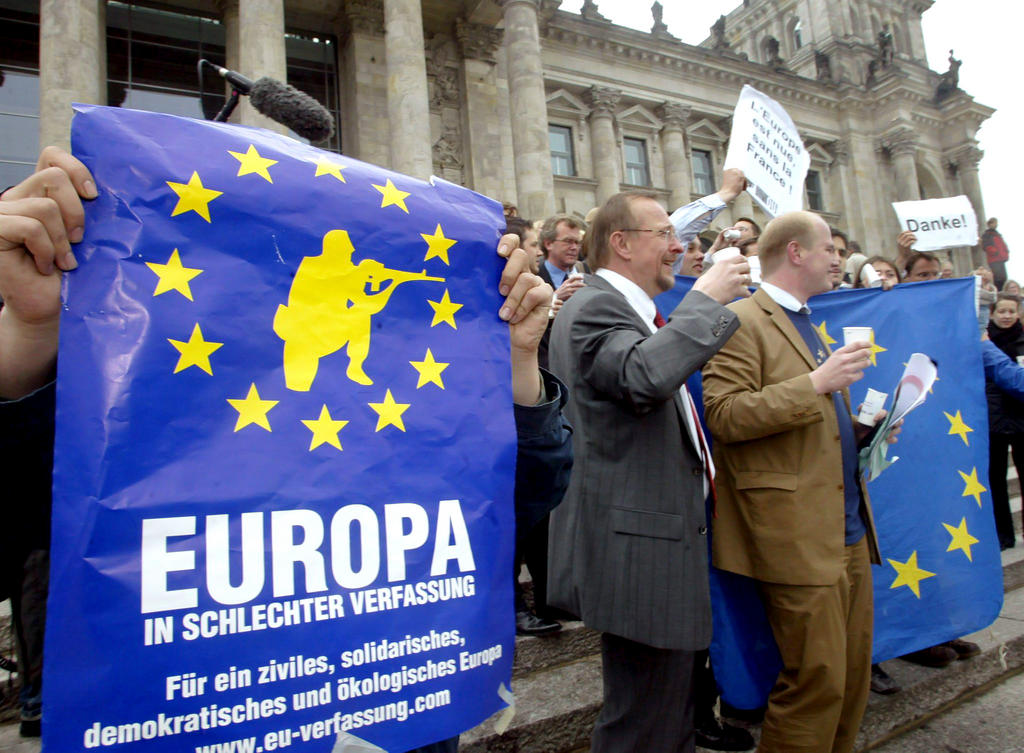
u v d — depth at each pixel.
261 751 1.27
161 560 1.25
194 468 1.32
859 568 3.12
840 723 3.10
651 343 2.32
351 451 1.49
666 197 28.05
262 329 1.44
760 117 4.68
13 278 1.26
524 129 19.78
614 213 2.84
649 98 28.02
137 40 19.20
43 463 1.42
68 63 14.81
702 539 2.52
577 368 2.62
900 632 3.86
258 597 1.32
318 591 1.38
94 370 1.27
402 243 1.65
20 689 3.29
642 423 2.52
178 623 1.24
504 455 1.69
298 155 1.60
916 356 3.13
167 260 1.37
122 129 1.39
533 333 1.84
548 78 25.89
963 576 4.05
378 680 1.41
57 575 1.18
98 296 1.30
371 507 1.48
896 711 3.88
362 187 1.64
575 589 2.49
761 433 2.84
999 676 4.51
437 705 1.46
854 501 3.18
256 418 1.40
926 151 36.12
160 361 1.33
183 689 1.22
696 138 29.42
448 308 1.70
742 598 3.35
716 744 3.44
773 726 2.84
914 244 7.34
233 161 1.48
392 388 1.58
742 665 3.28
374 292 1.60
